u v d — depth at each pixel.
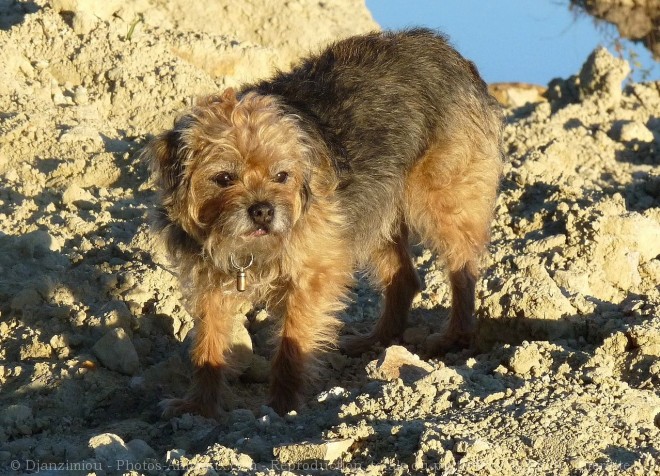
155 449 8.18
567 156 15.48
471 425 7.16
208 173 8.64
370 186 9.77
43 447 8.07
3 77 15.10
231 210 8.56
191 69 16.22
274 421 7.97
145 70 15.99
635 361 8.58
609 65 17.84
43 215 12.41
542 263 11.25
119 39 16.53
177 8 18.61
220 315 9.23
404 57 10.45
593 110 17.41
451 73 10.70
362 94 9.97
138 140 14.34
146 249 11.54
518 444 6.85
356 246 9.76
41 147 14.05
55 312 10.18
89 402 8.98
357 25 19.62
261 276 9.05
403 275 10.99
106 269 11.08
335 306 9.36
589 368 8.25
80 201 12.84
